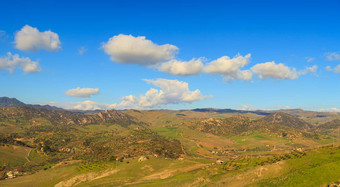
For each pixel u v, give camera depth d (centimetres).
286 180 11019
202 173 18150
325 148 16512
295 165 13488
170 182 15600
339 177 9619
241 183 12862
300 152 18050
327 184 9488
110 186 16212
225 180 13962
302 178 10594
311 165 12519
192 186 14250
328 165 10850
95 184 17162
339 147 15750
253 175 13738
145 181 16975
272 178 12338
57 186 18350
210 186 13425
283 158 17725
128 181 17338
